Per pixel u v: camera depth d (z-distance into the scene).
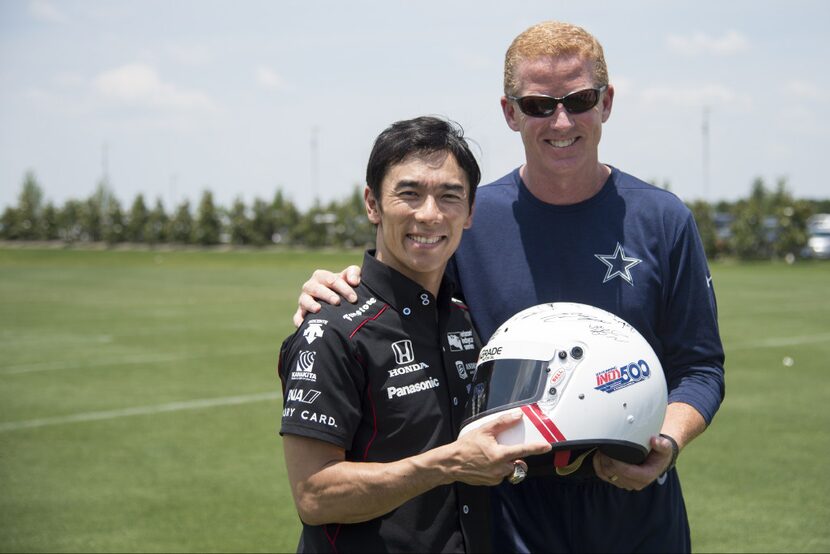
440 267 2.82
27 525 5.69
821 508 5.93
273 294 25.59
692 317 3.18
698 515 5.80
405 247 2.68
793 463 7.02
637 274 3.18
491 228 3.32
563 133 3.04
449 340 2.83
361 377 2.61
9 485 6.57
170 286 29.00
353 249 69.00
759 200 55.91
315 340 2.60
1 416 8.99
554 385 2.62
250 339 15.24
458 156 2.67
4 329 16.73
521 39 3.11
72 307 21.39
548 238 3.25
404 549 2.61
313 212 70.56
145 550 5.27
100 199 83.75
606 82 3.12
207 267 42.91
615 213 3.23
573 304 2.85
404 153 2.63
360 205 69.56
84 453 7.50
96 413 9.13
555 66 3.02
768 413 8.91
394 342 2.67
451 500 2.71
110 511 5.98
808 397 9.73
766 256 49.62
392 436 2.63
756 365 11.98
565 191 3.22
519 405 2.62
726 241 51.09
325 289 2.72
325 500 2.54
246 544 5.38
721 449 7.47
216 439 8.02
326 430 2.53
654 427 2.73
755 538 5.38
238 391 10.38
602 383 2.63
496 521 3.24
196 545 5.35
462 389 2.81
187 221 75.31
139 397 10.00
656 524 3.23
